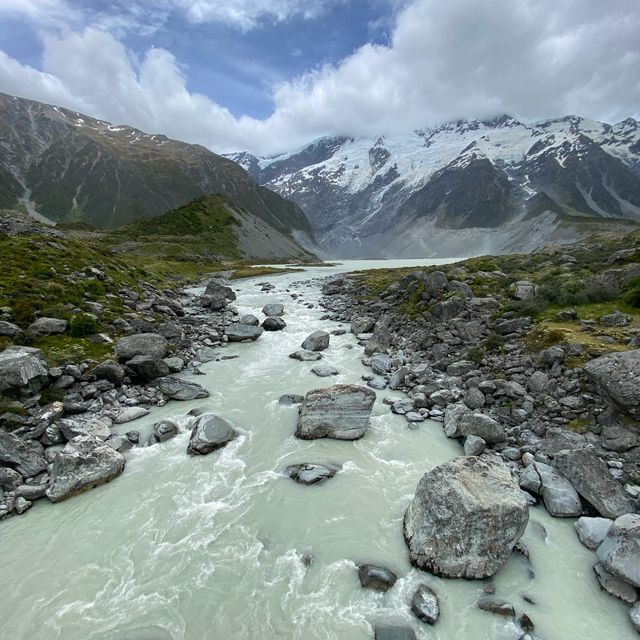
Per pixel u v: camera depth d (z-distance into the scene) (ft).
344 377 103.30
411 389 94.48
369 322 146.82
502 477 51.08
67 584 44.86
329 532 52.11
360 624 40.42
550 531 51.83
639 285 107.55
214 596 43.55
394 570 46.32
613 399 66.03
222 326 149.69
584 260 169.89
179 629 40.11
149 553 48.98
